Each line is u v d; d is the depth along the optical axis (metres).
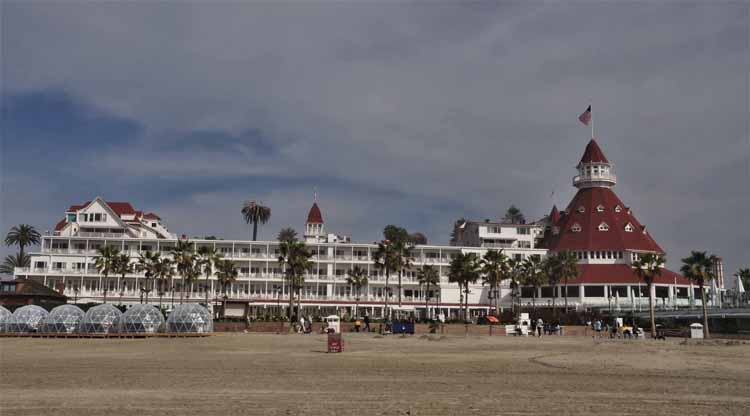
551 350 48.88
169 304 116.88
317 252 127.19
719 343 62.25
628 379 27.78
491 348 50.94
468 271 107.62
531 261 115.50
